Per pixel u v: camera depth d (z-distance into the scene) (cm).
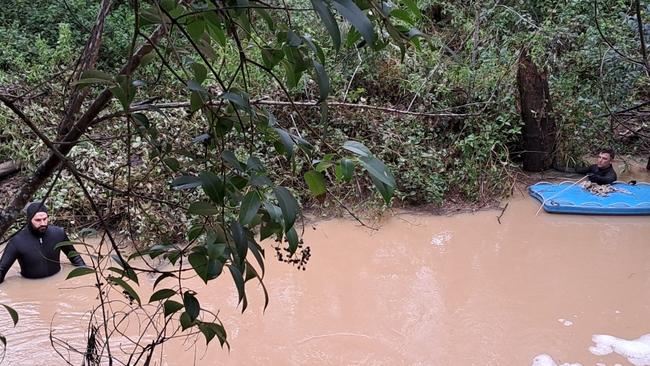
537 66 629
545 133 653
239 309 407
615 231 532
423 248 505
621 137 726
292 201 95
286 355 358
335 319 399
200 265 107
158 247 116
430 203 594
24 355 346
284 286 442
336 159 111
